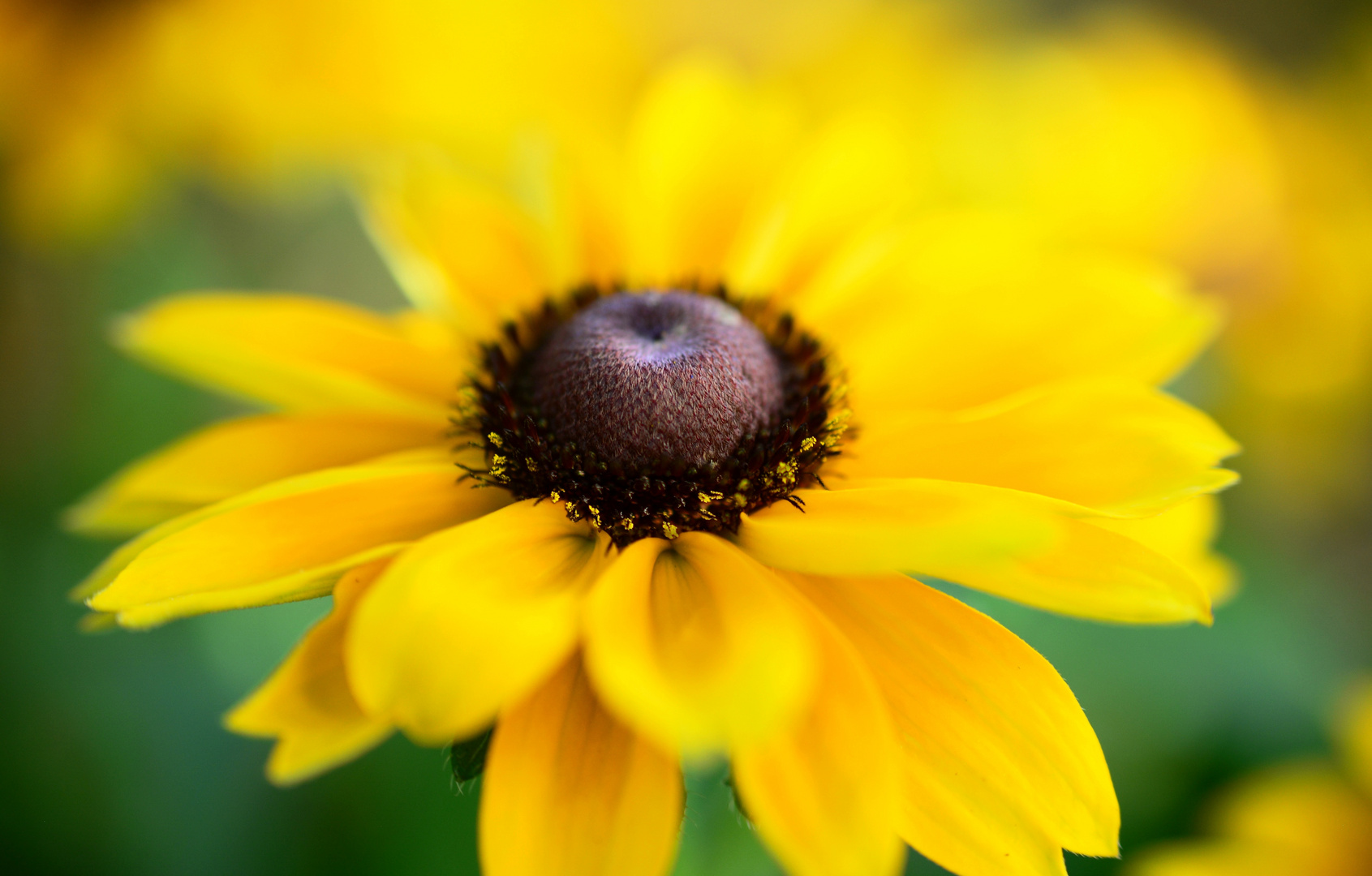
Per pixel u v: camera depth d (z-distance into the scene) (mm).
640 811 121
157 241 213
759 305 152
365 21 206
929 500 126
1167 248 224
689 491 137
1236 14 344
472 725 115
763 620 121
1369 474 256
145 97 200
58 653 188
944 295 153
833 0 282
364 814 180
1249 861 183
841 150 161
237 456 144
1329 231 233
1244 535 216
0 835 177
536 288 158
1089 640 196
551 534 134
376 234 156
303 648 123
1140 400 137
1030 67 253
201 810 182
